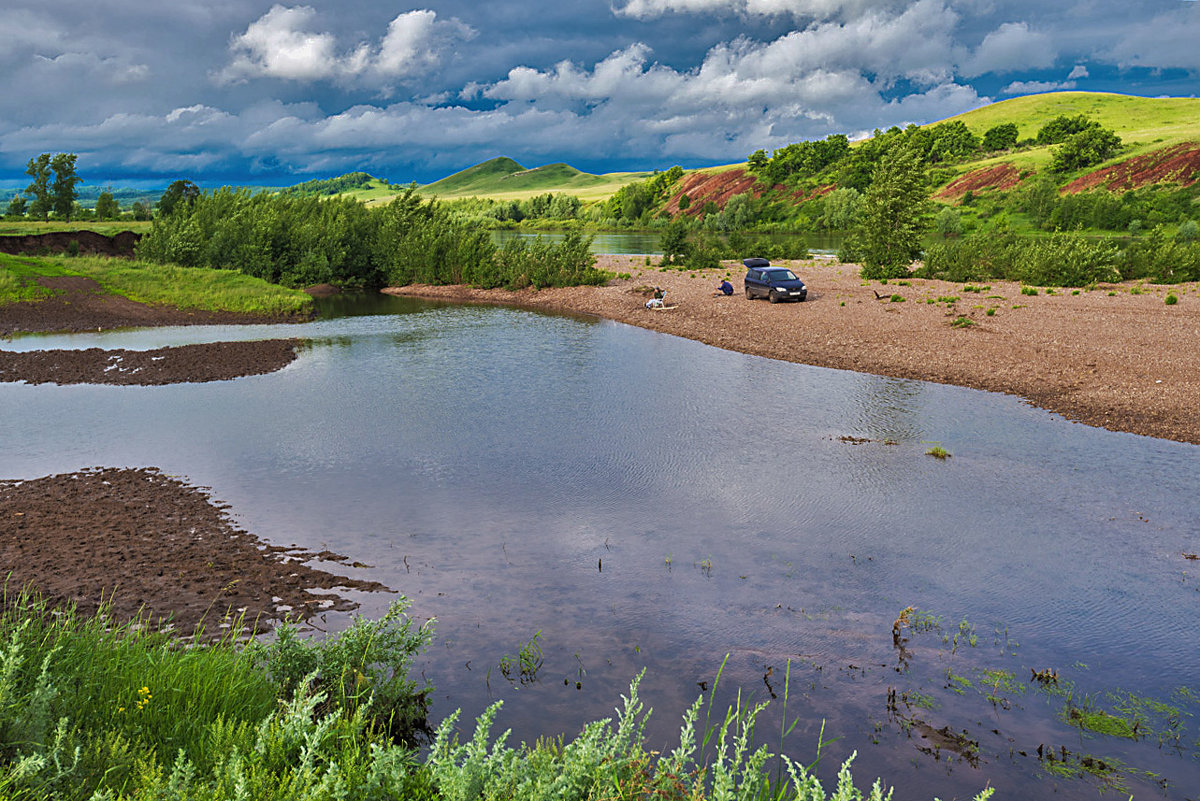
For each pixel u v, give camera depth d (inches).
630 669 253.4
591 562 346.9
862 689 243.0
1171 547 362.9
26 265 1416.1
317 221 2038.6
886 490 445.1
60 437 557.3
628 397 697.0
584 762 124.1
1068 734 220.1
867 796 186.7
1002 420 605.9
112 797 113.7
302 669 215.2
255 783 124.6
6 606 276.4
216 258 1840.6
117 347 1001.5
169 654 209.3
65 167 4023.1
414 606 300.4
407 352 958.4
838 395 700.0
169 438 556.1
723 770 119.0
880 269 1780.3
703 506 421.4
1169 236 3105.3
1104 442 542.0
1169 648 272.2
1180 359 790.5
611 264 2262.6
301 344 1028.5
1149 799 190.5
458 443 544.4
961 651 269.3
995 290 1497.3
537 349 979.9
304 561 344.5
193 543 362.0
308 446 535.8
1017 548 362.6
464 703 230.1
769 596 313.3
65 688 166.4
